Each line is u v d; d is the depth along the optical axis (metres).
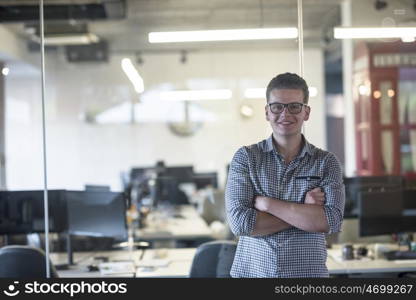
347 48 7.54
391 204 4.15
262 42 6.64
